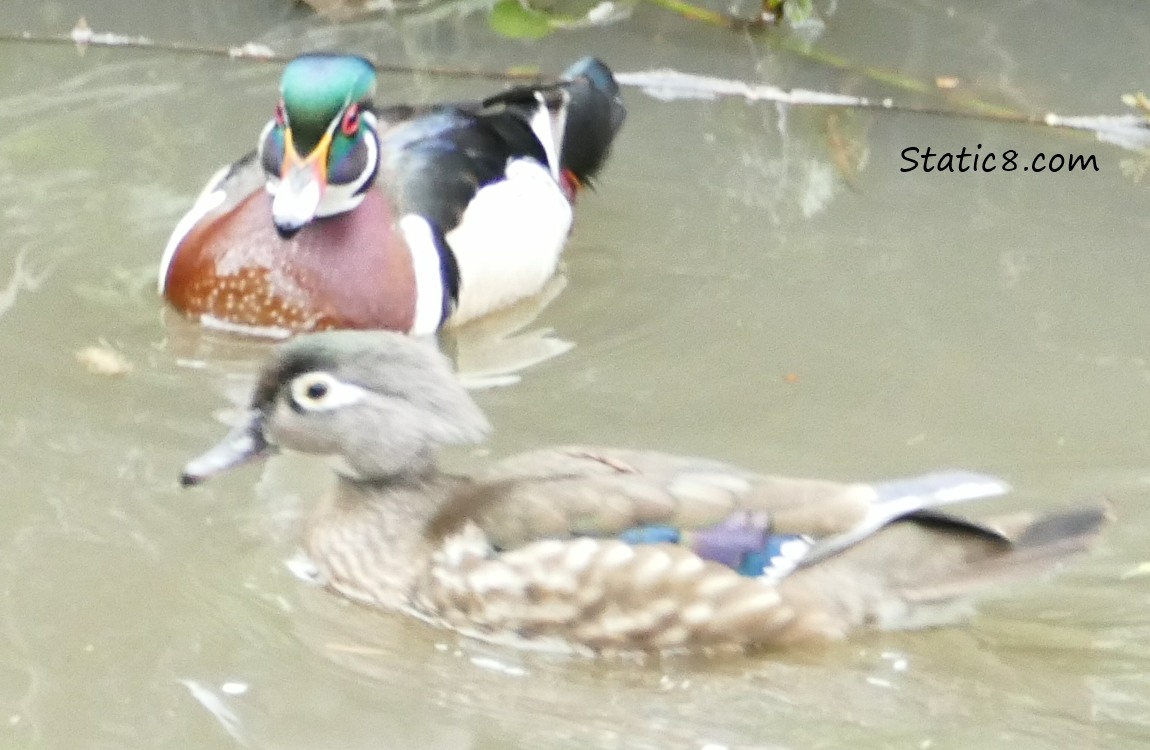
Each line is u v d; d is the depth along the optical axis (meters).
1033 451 11.46
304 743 8.95
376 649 9.67
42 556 10.16
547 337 12.89
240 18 16.77
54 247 13.51
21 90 15.48
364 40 16.45
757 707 9.32
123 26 16.53
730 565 9.51
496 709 9.28
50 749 8.80
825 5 17.34
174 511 10.63
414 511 10.07
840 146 15.24
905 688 9.42
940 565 9.62
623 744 9.05
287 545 10.42
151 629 9.67
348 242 12.85
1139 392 12.13
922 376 12.28
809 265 13.67
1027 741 9.06
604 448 10.77
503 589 9.56
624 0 17.25
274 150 12.93
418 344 10.35
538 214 13.62
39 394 11.73
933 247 13.89
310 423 10.07
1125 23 17.05
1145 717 9.23
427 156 13.43
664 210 14.43
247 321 12.80
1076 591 10.12
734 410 11.88
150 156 14.70
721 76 16.12
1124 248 13.91
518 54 16.33
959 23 17.05
